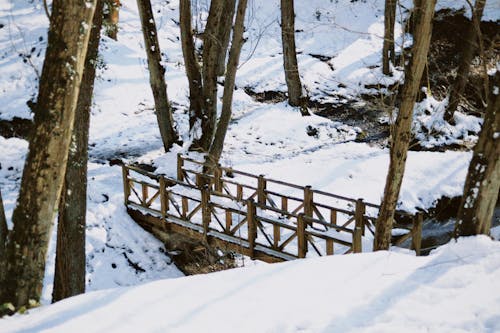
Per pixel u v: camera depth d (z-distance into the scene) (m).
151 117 17.69
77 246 8.62
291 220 11.85
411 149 16.84
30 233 5.86
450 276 5.84
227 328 5.15
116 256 11.69
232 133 17.25
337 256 6.60
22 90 17.02
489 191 6.28
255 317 5.31
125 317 5.41
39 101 5.69
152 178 14.16
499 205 14.78
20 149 14.70
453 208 14.27
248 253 10.61
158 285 6.12
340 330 5.06
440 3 24.52
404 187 14.34
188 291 5.92
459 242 6.38
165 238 12.14
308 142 17.17
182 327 5.19
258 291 5.84
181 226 11.66
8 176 13.67
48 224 5.94
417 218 9.11
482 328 5.02
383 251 6.63
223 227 11.06
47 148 5.71
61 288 8.64
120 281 11.27
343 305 5.46
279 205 13.41
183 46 14.59
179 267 11.86
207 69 14.63
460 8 24.09
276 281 6.04
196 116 15.13
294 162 15.63
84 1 5.50
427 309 5.34
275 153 16.30
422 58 7.82
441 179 14.69
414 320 5.18
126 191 12.73
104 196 12.99
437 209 14.14
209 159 14.30
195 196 11.88
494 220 14.06
